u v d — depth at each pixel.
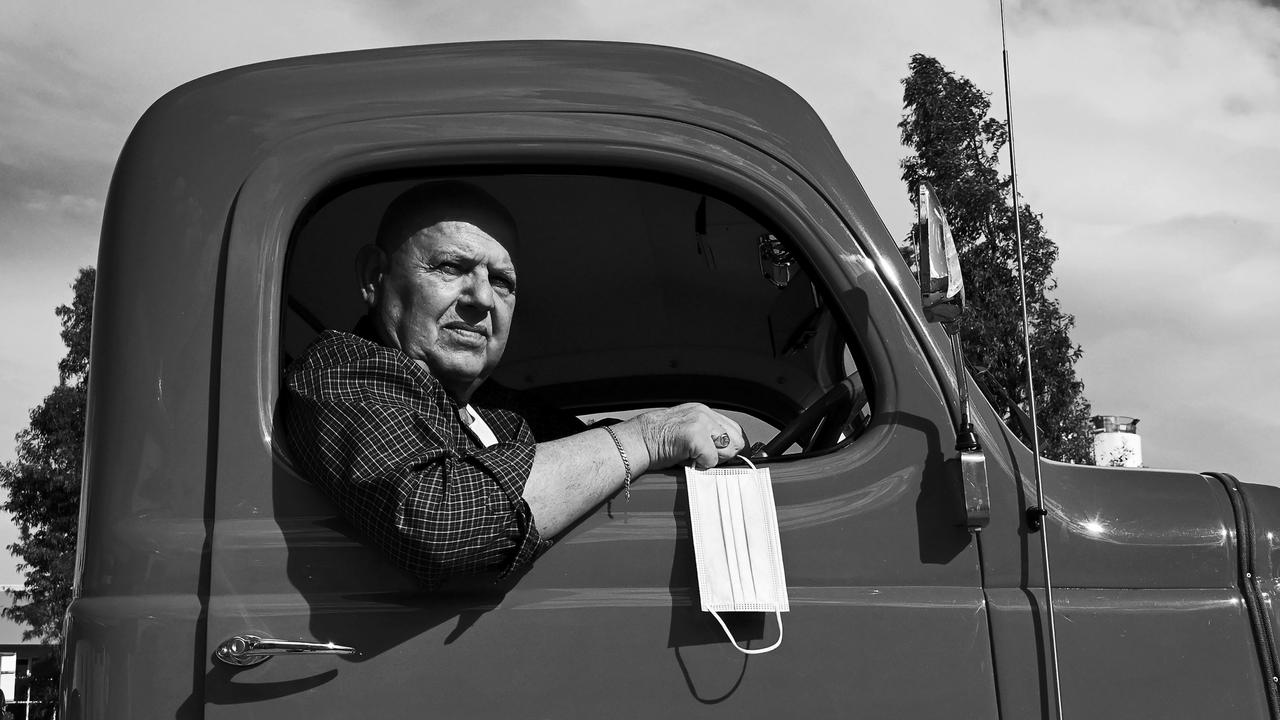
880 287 1.76
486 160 1.73
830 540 1.62
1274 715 1.66
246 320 1.63
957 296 1.58
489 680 1.51
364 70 1.75
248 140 1.71
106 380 1.63
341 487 1.52
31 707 23.83
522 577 1.57
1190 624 1.68
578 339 2.68
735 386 2.67
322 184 1.70
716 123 1.78
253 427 1.59
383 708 1.49
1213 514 1.76
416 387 1.69
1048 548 1.67
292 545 1.55
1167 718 1.63
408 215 1.84
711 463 1.64
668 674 1.54
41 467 31.30
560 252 2.40
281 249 1.67
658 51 1.80
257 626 1.50
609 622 1.55
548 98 1.74
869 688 1.56
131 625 1.50
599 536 1.60
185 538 1.55
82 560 1.59
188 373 1.62
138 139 1.73
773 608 1.55
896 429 1.69
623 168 1.77
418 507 1.48
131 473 1.58
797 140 1.80
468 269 1.83
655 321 2.62
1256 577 1.73
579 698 1.51
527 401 2.46
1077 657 1.62
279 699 1.47
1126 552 1.70
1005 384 1.99
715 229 2.19
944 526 1.65
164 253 1.66
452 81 1.74
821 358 2.21
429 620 1.52
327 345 1.70
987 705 1.58
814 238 1.77
